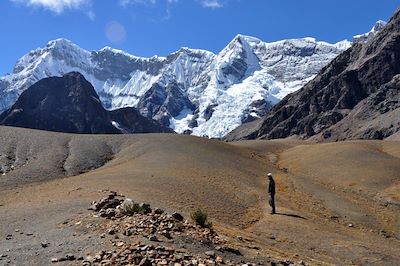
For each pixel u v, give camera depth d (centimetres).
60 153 6600
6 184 5028
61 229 2222
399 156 8875
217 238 2272
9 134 7088
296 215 4156
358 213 4994
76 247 1886
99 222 2288
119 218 2334
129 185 4141
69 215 2545
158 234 2066
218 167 6134
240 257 2077
